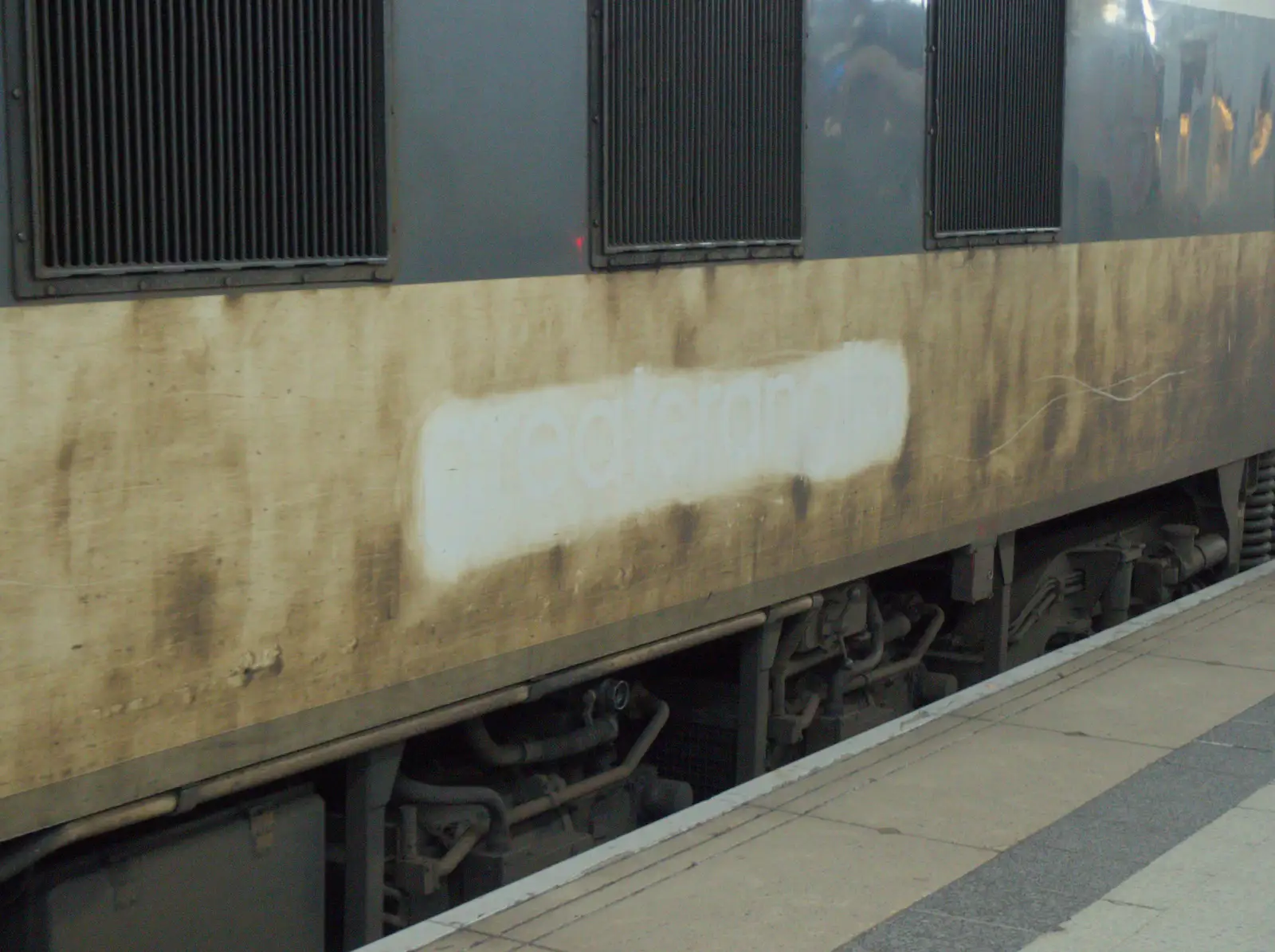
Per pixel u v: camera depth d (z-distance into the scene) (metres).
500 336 4.46
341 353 4.02
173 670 3.71
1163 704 6.08
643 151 4.89
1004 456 6.80
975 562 6.71
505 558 4.55
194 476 3.71
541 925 4.05
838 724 6.30
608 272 4.81
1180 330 8.13
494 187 4.41
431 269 4.25
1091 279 7.30
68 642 3.48
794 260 5.54
